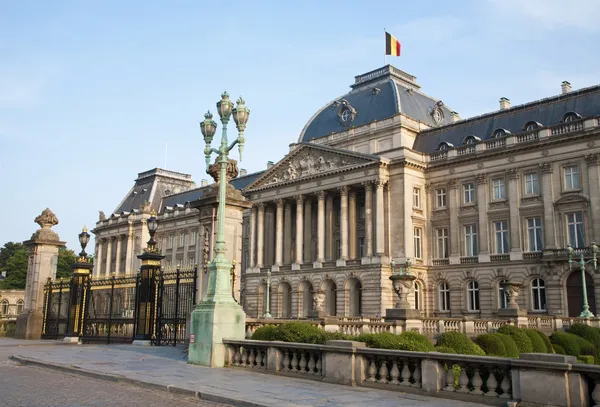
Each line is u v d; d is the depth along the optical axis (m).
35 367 21.20
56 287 36.78
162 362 21.56
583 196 56.94
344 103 80.19
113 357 23.39
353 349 16.12
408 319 37.25
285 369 18.34
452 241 67.50
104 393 15.12
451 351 20.25
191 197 108.81
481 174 65.75
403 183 68.31
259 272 81.88
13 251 135.50
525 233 61.50
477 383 13.73
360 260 69.44
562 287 57.50
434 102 82.00
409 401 13.58
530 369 12.44
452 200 68.25
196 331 21.20
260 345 19.22
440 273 67.88
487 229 64.44
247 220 95.38
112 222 119.75
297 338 20.33
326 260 76.38
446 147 69.44
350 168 72.12
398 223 68.00
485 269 63.66
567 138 58.41
